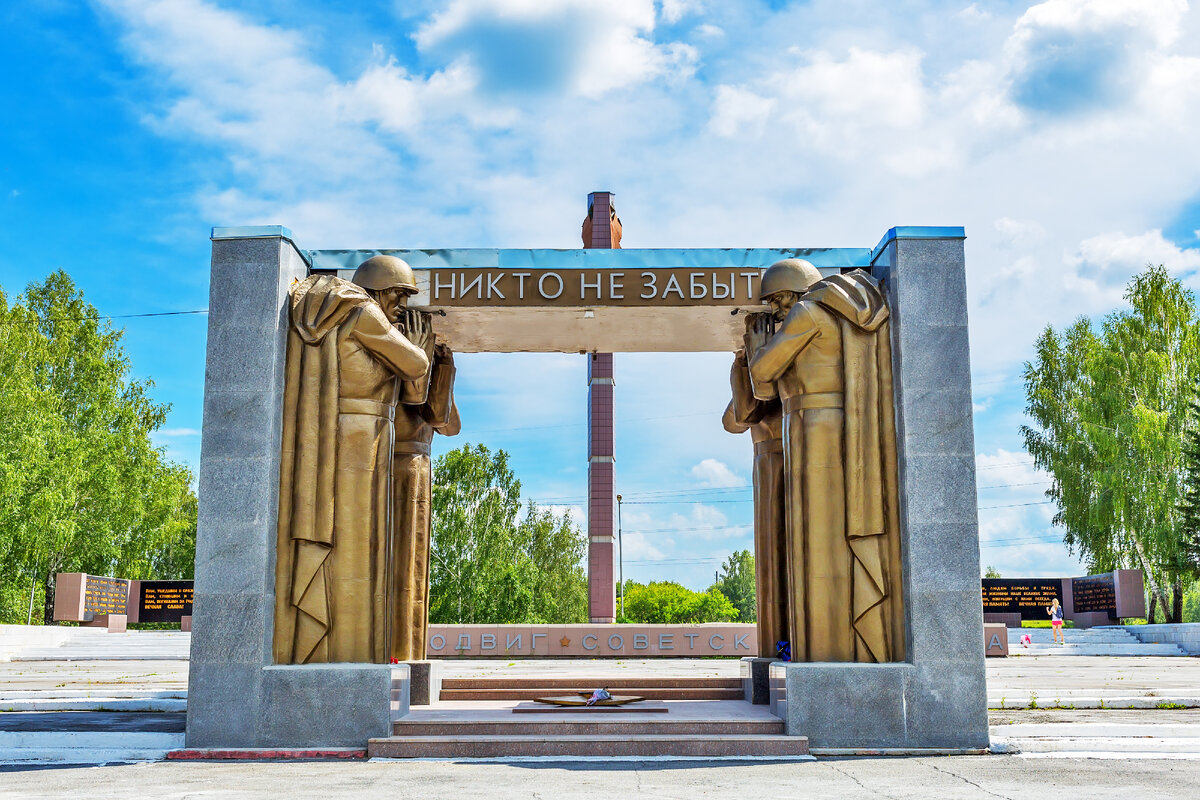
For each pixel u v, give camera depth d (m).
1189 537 34.56
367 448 9.74
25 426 33.28
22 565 36.56
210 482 9.38
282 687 9.06
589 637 23.62
